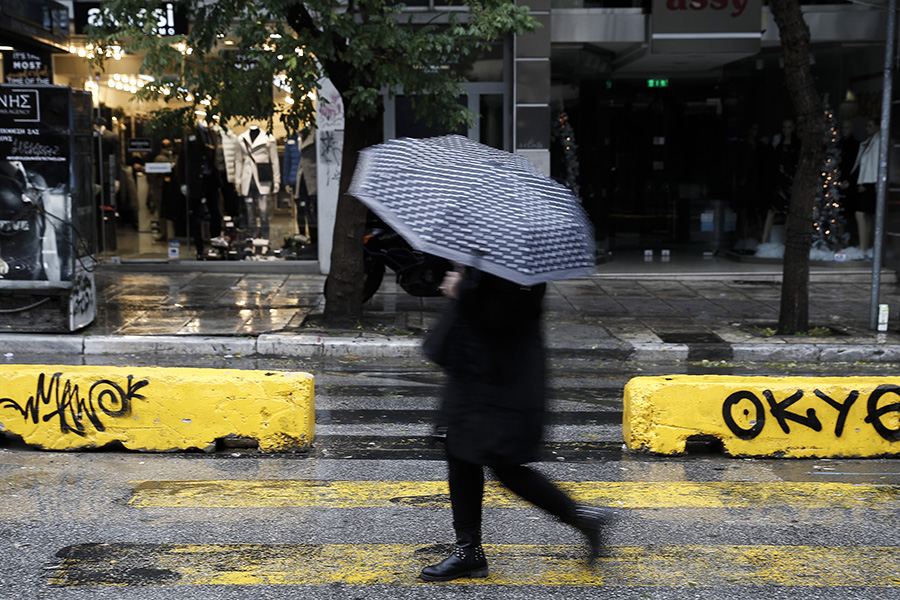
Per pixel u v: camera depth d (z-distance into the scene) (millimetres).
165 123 10438
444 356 3840
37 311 9844
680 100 18328
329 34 9242
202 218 15281
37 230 9656
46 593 3969
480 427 3746
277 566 4289
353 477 5621
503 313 3686
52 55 14828
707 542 4652
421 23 14359
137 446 6012
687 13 14469
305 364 9281
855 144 15875
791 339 10195
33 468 5703
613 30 14852
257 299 12453
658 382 6133
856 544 4648
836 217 15992
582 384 8523
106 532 4680
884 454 6074
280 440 6070
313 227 15258
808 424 6039
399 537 4672
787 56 9922
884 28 15086
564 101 15516
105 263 15234
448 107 10180
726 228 18422
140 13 9766
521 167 4008
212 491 5324
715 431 6074
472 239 3418
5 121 9484
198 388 6008
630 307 12391
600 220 16484
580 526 3961
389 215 3434
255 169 15094
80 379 6000
